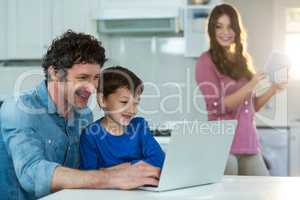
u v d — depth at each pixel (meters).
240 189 1.53
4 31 4.00
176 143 1.46
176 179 1.50
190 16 3.77
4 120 1.63
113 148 1.78
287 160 3.69
